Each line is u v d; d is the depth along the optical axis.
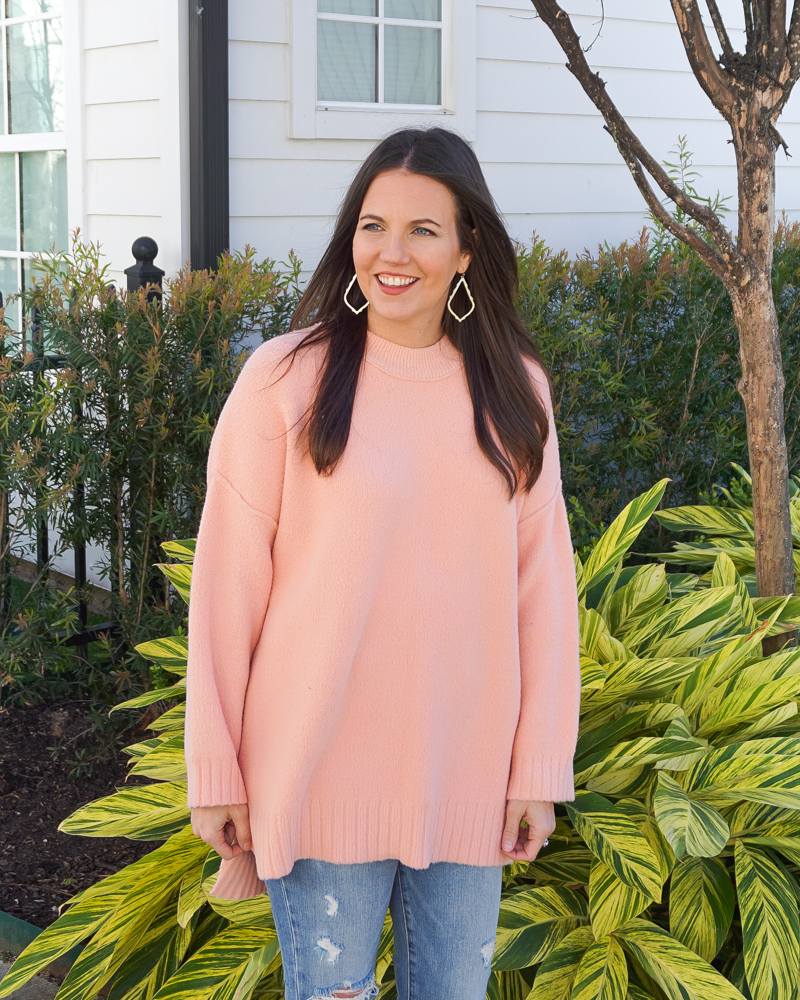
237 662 1.61
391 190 1.63
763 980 1.96
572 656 1.78
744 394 2.71
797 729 2.54
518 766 1.71
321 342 1.66
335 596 1.56
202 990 2.05
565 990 2.04
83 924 2.22
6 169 5.30
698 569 4.38
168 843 2.23
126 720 3.60
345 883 1.65
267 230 4.38
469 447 1.66
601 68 5.23
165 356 3.38
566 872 2.36
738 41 5.75
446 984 1.75
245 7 4.18
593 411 4.32
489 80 4.90
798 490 4.05
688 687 2.52
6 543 3.54
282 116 4.34
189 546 2.99
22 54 5.07
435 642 1.63
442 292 1.67
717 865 2.26
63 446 3.32
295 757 1.57
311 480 1.59
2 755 3.45
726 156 5.76
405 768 1.64
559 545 1.79
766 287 2.61
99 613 3.88
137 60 4.29
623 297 4.45
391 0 4.63
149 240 3.67
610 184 5.38
